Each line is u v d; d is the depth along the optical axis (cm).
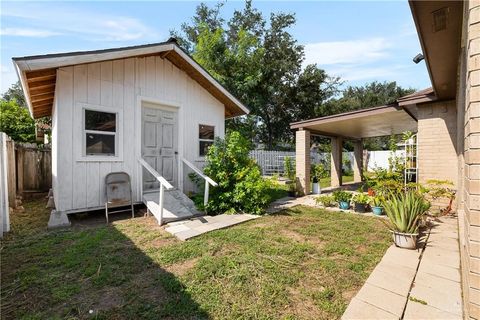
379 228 427
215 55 1552
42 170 731
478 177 145
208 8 1869
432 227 415
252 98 1728
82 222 459
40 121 1196
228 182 535
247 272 259
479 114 143
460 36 306
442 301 207
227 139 583
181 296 217
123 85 529
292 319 189
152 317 190
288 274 257
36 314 192
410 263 281
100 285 234
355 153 1261
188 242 346
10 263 279
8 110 1237
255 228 418
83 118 470
